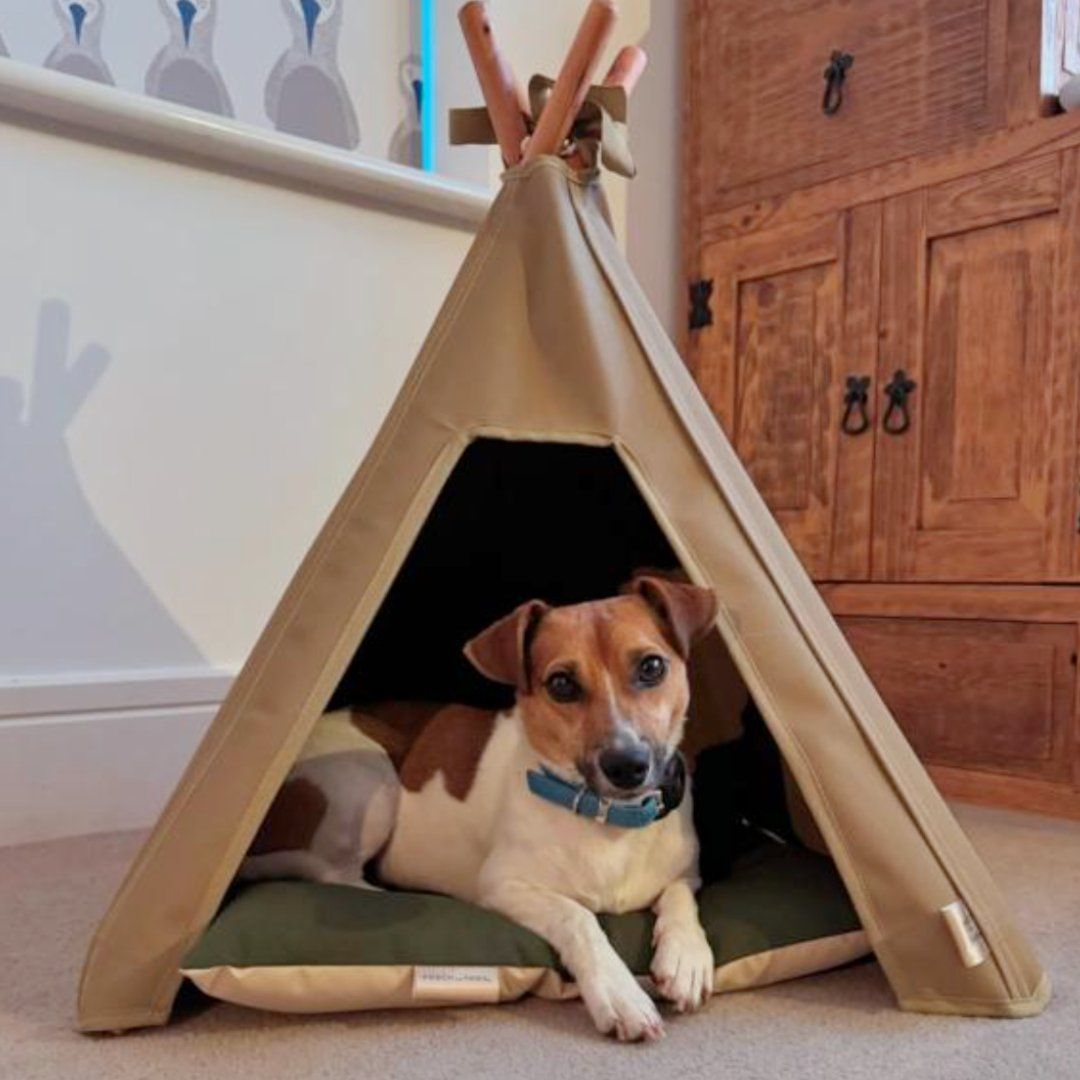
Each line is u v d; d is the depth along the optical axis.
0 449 1.65
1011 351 1.84
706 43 2.37
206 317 1.84
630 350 1.15
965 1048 0.92
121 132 1.72
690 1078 0.87
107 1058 0.92
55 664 1.70
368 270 2.04
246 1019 0.99
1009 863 1.48
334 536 1.06
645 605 1.14
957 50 1.90
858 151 2.06
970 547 1.90
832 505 2.12
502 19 2.29
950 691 1.93
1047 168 1.77
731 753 1.37
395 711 1.35
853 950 1.07
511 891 1.07
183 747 1.79
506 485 1.49
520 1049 0.92
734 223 2.31
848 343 2.09
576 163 1.23
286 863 1.16
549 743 1.09
